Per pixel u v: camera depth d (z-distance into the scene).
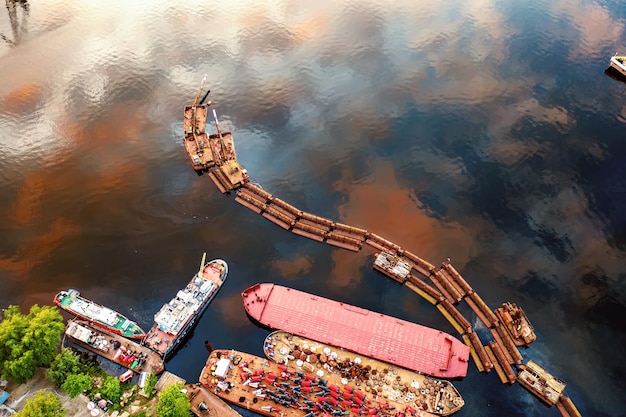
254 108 189.50
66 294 131.75
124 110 186.38
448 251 147.25
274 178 165.62
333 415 109.88
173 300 128.50
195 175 166.00
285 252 145.50
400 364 120.12
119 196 158.75
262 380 115.50
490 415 114.44
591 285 139.50
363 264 143.12
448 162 171.88
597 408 116.69
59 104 186.75
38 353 110.38
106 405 110.06
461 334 128.12
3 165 165.50
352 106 191.25
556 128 183.25
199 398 111.94
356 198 160.75
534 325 131.50
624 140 179.12
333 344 123.31
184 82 198.62
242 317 130.25
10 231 148.75
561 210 157.38
